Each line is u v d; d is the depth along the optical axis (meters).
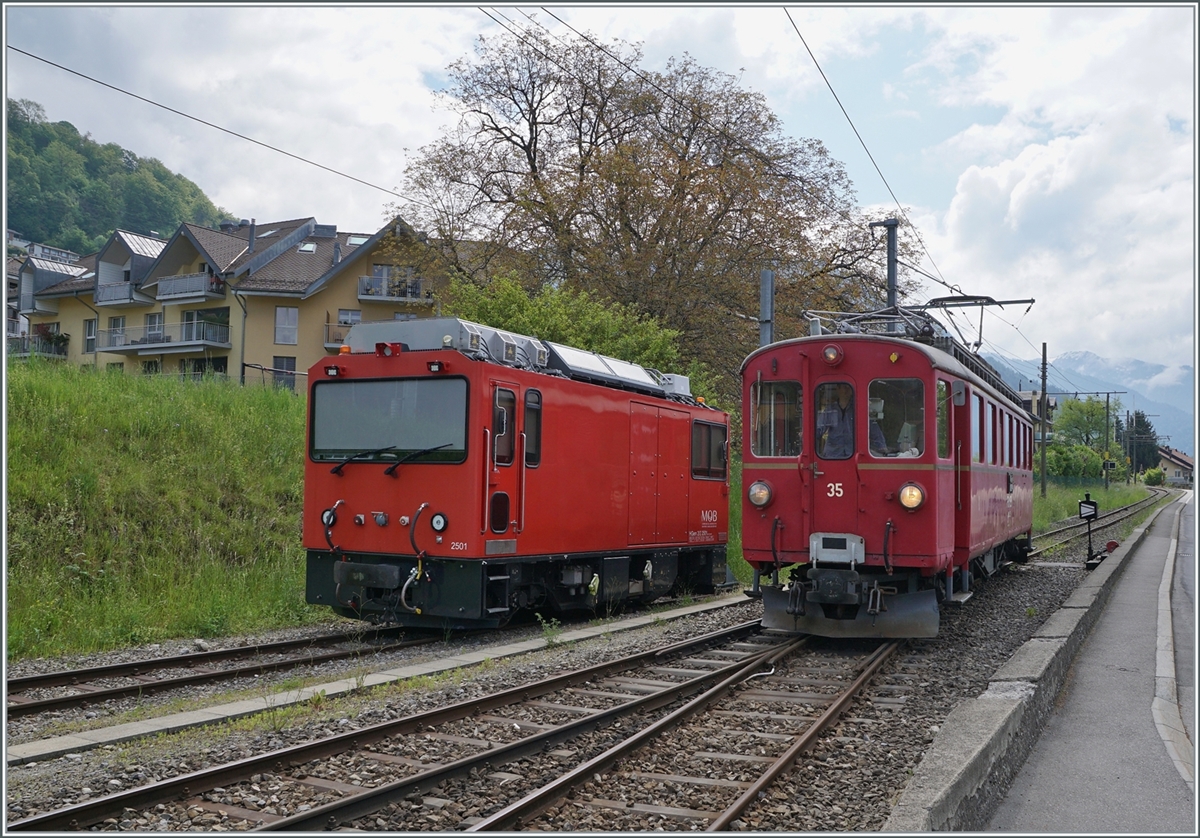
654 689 8.49
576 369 12.80
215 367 40.88
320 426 11.67
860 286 31.19
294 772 5.79
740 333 29.00
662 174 28.30
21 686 8.30
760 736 6.89
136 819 4.98
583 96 30.95
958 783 5.07
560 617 13.29
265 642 10.95
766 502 11.09
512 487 11.22
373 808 5.19
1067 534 30.83
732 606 14.72
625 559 13.70
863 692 8.55
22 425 14.04
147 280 42.56
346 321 40.56
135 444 15.01
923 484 10.45
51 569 11.77
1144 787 6.20
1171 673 9.62
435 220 30.66
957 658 10.13
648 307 28.39
